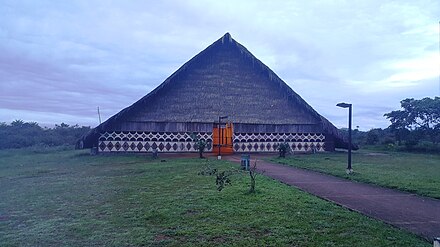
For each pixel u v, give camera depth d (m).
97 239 5.32
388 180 10.48
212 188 9.09
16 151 27.34
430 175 11.85
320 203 7.36
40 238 5.42
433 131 30.45
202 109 22.14
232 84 22.92
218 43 23.00
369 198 8.13
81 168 14.55
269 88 23.36
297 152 22.59
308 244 5.04
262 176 11.15
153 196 8.25
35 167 15.52
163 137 21.47
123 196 8.37
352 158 18.89
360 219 6.20
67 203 7.79
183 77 22.38
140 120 21.27
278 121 22.88
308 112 23.22
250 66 23.45
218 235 5.43
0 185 10.68
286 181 10.50
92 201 7.95
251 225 5.89
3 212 7.10
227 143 22.30
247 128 22.44
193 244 5.07
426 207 7.28
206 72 22.77
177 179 10.77
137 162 16.44
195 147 21.45
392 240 5.17
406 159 19.33
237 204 7.28
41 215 6.82
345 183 10.28
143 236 5.42
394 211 6.93
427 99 31.11
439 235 5.41
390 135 37.03
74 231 5.73
